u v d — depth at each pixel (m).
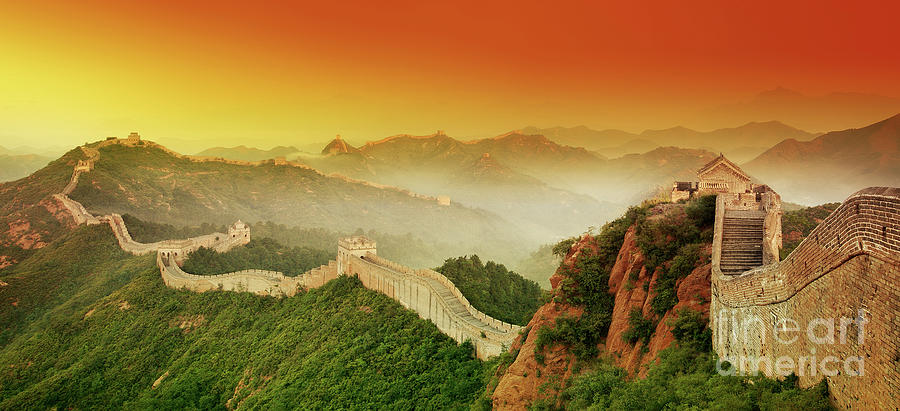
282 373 65.88
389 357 59.22
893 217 12.79
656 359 24.61
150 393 71.31
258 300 88.81
